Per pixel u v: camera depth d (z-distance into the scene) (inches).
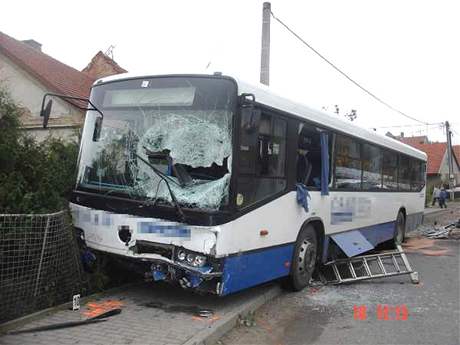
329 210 350.3
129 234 241.9
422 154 669.9
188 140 238.2
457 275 402.6
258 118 244.5
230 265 232.8
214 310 247.4
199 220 225.5
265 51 562.3
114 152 255.1
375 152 458.3
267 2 559.8
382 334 243.0
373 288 344.5
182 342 200.4
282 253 286.2
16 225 215.3
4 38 850.1
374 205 455.8
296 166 297.4
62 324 212.7
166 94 248.2
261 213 257.9
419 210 657.0
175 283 239.8
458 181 2790.4
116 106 260.8
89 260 261.4
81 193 260.7
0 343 190.2
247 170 241.9
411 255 514.9
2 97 253.3
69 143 304.8
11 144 235.9
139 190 242.4
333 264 360.2
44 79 735.1
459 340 236.4
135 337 204.1
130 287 277.7
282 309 281.9
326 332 244.4
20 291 217.3
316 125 326.0
